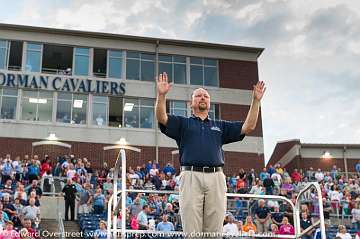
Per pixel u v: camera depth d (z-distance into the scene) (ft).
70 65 129.18
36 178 85.61
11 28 126.93
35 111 122.72
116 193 21.67
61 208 83.92
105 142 124.36
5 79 122.72
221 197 18.76
